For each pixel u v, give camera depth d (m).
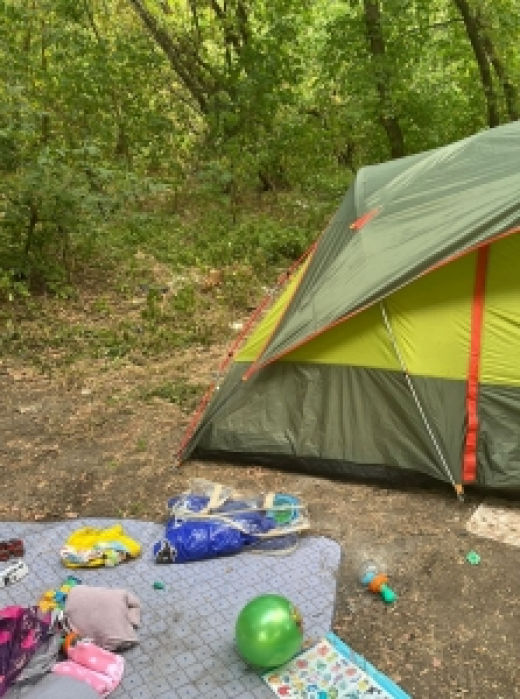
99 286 7.95
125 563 3.56
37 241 7.79
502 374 3.84
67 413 5.28
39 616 3.01
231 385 4.41
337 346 4.14
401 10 10.37
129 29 12.22
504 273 3.82
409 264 3.89
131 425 5.04
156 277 8.25
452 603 3.20
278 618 2.79
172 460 4.54
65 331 6.69
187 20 12.27
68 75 9.95
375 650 2.97
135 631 3.09
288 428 4.29
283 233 9.25
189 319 6.93
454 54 11.86
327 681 2.79
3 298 7.39
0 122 7.32
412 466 4.02
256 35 12.13
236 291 7.58
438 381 3.96
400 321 4.00
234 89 11.60
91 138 8.98
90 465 4.56
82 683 2.73
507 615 3.11
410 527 3.75
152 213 10.51
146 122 11.11
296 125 11.62
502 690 2.73
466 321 3.89
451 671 2.84
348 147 12.97
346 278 4.12
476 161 4.30
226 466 4.45
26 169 7.30
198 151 11.51
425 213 4.12
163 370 5.90
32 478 4.46
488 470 3.86
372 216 4.30
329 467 4.21
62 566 3.55
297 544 3.64
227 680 2.83
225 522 3.66
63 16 10.59
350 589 3.34
